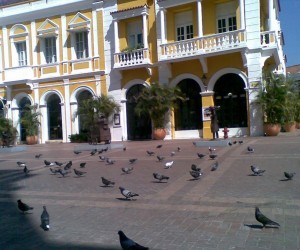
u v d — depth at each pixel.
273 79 21.69
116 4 26.83
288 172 9.95
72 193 9.33
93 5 27.61
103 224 6.52
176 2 24.05
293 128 24.89
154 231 5.95
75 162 15.27
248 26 22.48
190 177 10.37
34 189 10.20
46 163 14.16
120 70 26.20
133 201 8.05
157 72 25.38
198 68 24.05
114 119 26.61
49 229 6.42
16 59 30.75
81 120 28.23
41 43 29.64
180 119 24.91
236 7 23.20
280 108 21.00
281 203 7.16
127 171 11.54
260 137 20.84
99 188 9.70
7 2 31.67
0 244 5.81
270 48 22.30
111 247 5.38
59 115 29.45
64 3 28.41
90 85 27.83
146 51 25.22
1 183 11.46
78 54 28.75
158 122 24.48
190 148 17.42
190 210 7.06
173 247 5.20
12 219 7.25
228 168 11.36
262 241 5.22
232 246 5.10
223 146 17.16
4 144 24.92
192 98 24.59
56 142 28.97
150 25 25.50
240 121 23.05
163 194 8.51
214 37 22.62
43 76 29.52
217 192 8.39
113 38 26.95
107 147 19.41
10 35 30.62
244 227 5.87
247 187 8.70
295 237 5.31
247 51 22.34
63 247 5.51
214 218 6.45
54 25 29.02
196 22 24.27
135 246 4.48
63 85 28.78
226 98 23.45
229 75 23.33
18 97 30.58
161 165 12.86
